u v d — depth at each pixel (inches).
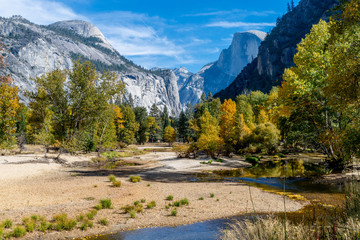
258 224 230.2
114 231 385.4
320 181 757.9
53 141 1387.8
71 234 372.2
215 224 408.5
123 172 1096.8
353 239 155.5
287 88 955.3
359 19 467.2
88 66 1387.8
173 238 351.9
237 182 842.8
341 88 450.9
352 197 210.2
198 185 789.2
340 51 472.7
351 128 502.0
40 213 456.8
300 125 960.9
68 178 882.1
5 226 380.5
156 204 539.5
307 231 198.2
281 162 1362.0
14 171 951.0
